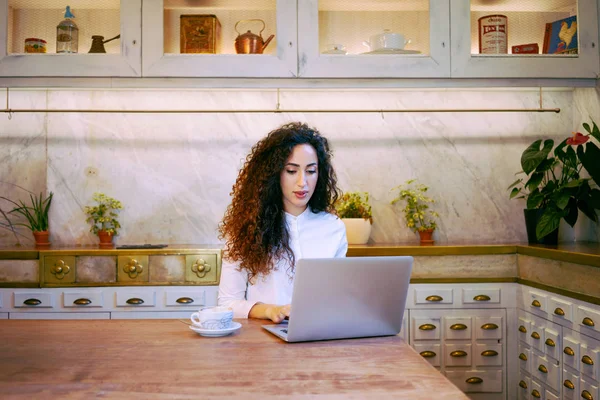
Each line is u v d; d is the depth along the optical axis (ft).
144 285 8.16
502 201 9.85
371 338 4.20
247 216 5.42
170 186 9.68
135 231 9.63
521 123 9.86
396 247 8.21
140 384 3.06
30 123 9.63
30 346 3.90
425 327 8.22
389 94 9.80
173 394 2.89
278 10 8.20
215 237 9.67
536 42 8.47
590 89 9.16
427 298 8.21
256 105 9.74
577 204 8.66
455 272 8.29
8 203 9.65
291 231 5.56
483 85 8.46
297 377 3.18
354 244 8.96
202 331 4.18
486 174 9.85
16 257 8.07
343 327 4.09
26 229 9.68
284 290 5.40
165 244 9.53
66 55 8.09
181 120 9.71
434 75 8.29
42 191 9.69
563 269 7.03
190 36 8.23
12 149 9.65
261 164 5.52
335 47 8.27
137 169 9.66
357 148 9.78
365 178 9.77
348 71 8.21
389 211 9.78
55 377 3.19
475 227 9.84
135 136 9.66
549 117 9.87
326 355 3.67
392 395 2.87
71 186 9.58
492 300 8.27
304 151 5.41
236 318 4.96
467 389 8.24
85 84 8.23
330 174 5.92
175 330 4.43
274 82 8.32
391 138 9.80
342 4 8.34
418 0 8.37
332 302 3.99
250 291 5.51
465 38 8.32
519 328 8.23
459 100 9.86
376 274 4.04
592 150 8.25
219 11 8.25
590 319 6.39
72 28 8.16
